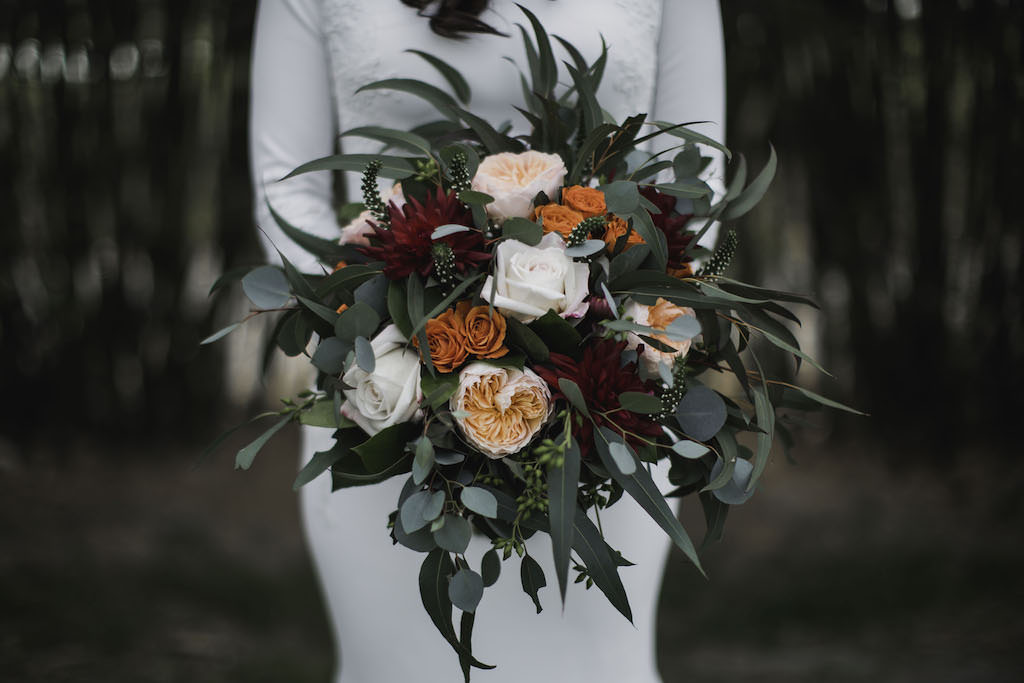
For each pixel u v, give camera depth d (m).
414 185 1.17
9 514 3.65
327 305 1.16
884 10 3.71
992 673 2.77
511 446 1.04
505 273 1.06
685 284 1.09
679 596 3.37
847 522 3.68
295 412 1.13
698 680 2.83
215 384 4.05
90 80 3.72
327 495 1.47
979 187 3.84
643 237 1.11
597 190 1.15
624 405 1.04
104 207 3.83
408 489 1.10
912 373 3.99
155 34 3.68
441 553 1.11
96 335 3.95
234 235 3.85
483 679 1.41
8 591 3.17
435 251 1.06
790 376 3.91
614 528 1.41
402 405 1.05
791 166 3.88
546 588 1.40
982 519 3.67
